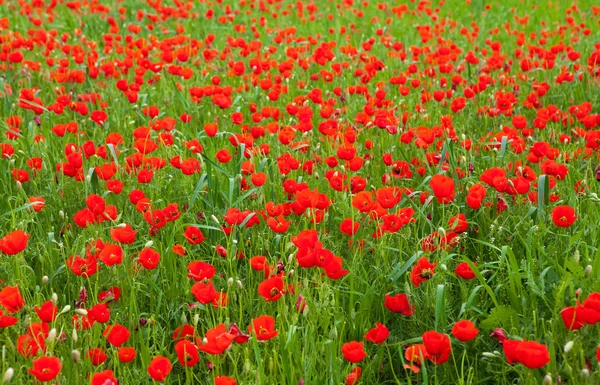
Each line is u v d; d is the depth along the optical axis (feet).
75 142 18.94
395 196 13.32
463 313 10.85
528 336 10.11
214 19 40.04
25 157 17.11
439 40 32.14
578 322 9.12
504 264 11.68
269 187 14.90
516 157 16.65
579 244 11.87
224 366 10.05
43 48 30.99
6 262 11.73
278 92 20.99
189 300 11.23
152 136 18.29
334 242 13.29
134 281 11.05
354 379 8.73
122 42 33.04
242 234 12.73
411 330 10.82
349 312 10.81
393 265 12.23
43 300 11.16
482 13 42.34
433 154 15.96
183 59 24.84
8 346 9.31
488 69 25.59
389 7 44.60
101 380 8.16
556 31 36.24
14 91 24.36
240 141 16.11
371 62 24.64
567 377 9.34
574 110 18.53
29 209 13.33
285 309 10.03
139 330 9.87
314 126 21.09
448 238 11.98
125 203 14.49
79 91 24.66
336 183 13.25
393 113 19.72
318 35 34.47
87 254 10.59
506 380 9.53
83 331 10.10
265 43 35.27
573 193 13.53
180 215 12.70
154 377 8.35
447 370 10.00
